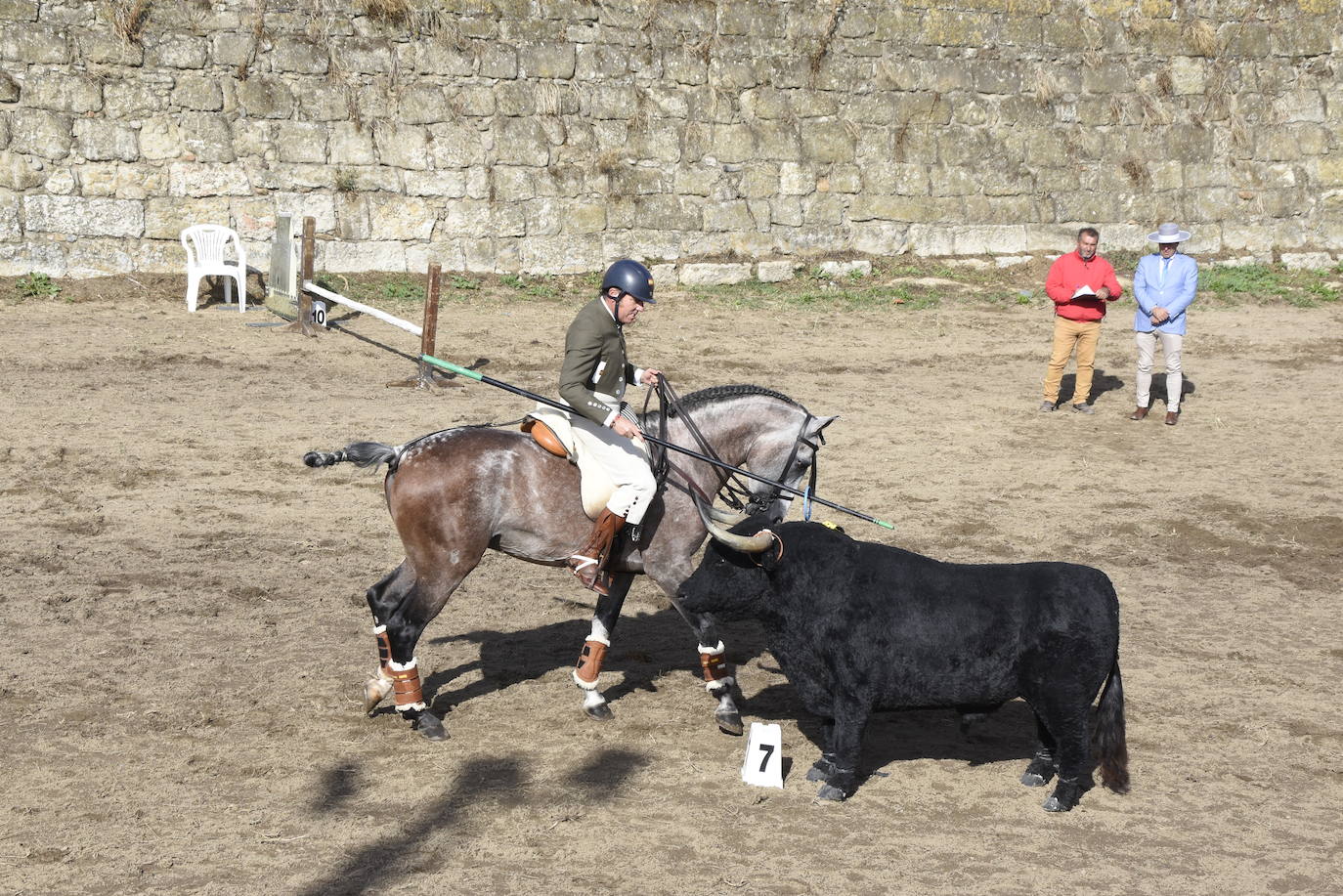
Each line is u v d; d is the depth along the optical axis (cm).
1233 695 719
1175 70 2528
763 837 541
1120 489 1179
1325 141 2609
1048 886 504
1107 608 562
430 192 2020
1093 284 1450
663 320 1902
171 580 859
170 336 1625
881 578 571
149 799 557
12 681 682
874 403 1496
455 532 623
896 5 2331
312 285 1650
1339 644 807
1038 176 2433
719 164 2216
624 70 2152
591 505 630
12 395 1321
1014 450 1310
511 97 2075
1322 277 2456
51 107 1798
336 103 1959
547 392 1451
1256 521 1083
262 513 1020
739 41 2231
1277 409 1512
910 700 573
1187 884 509
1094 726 677
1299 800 591
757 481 686
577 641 791
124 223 1842
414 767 602
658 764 615
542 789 582
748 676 748
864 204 2320
